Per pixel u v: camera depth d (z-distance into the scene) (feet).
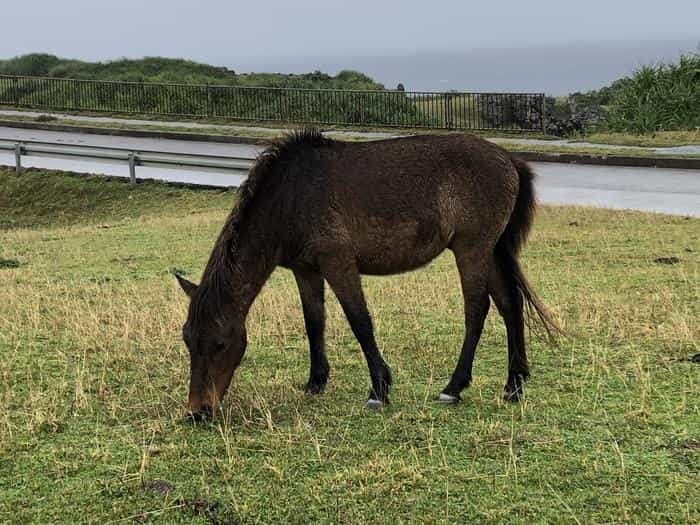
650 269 36.42
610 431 19.16
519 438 18.84
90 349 27.27
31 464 18.35
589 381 22.76
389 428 19.83
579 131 95.81
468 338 21.66
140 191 71.36
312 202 20.38
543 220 50.42
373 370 21.20
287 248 20.76
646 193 61.62
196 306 19.95
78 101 121.90
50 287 36.81
